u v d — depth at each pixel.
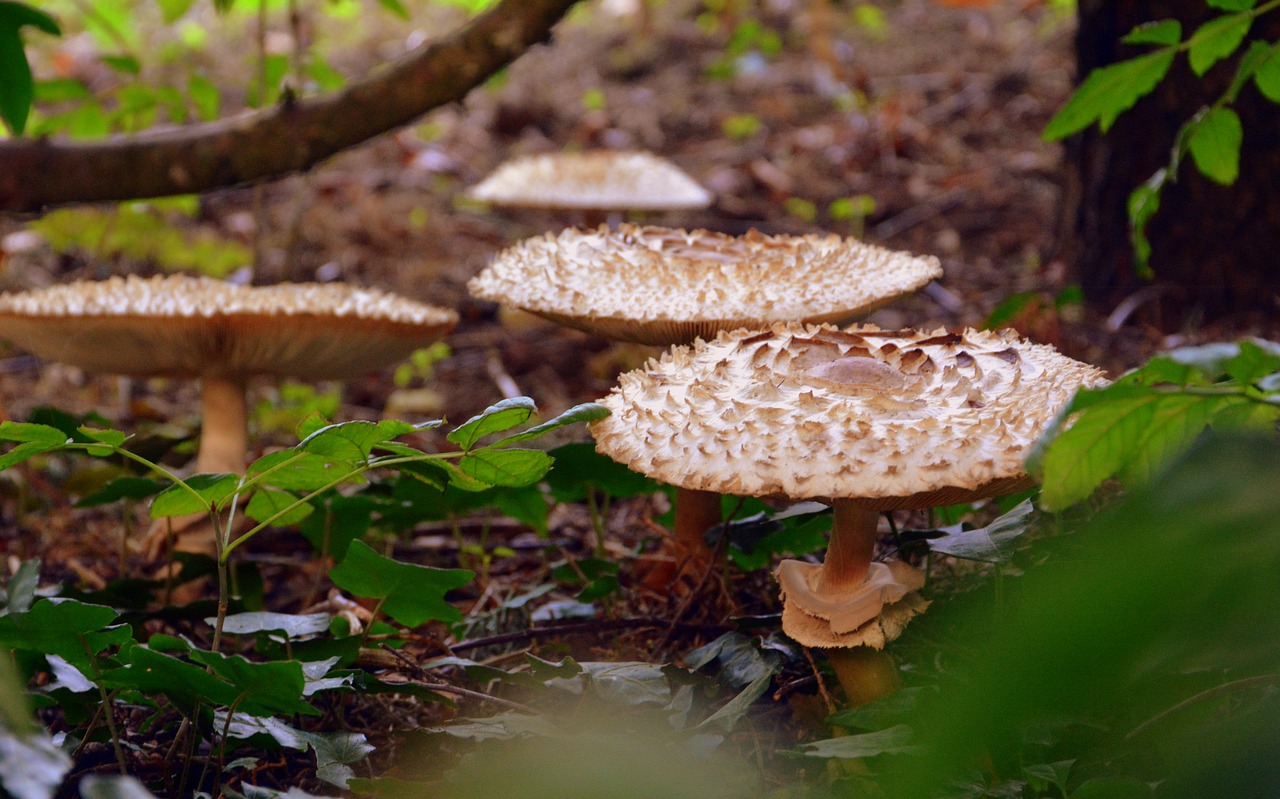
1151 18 1.47
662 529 1.24
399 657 1.16
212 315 1.24
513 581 1.28
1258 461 0.74
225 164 1.30
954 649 1.13
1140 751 1.09
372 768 1.14
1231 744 0.72
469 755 1.10
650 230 1.25
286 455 1.11
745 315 1.18
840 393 1.09
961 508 1.23
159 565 1.30
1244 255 1.47
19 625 1.09
